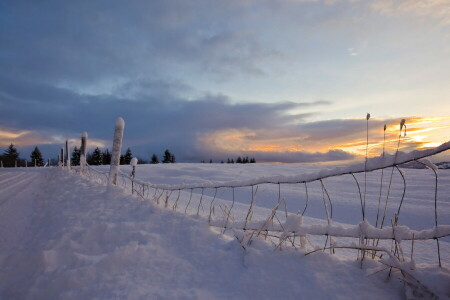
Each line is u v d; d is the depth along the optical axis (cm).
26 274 270
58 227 396
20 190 888
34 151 6269
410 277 189
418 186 1300
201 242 299
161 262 262
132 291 217
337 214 804
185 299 203
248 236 284
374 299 185
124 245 304
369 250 238
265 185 1282
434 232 193
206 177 1862
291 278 215
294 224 253
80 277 240
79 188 703
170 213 395
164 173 2062
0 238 390
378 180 1552
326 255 234
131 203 477
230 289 217
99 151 5888
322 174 247
